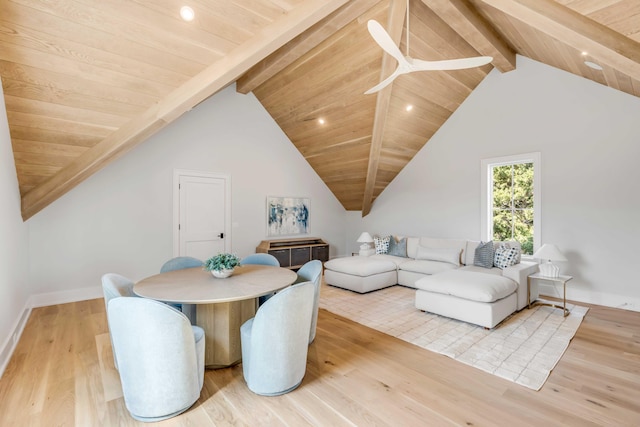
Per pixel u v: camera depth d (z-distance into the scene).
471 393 2.06
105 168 4.35
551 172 4.34
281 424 1.75
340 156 6.02
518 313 3.64
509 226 4.92
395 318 3.52
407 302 4.14
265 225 6.18
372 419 1.79
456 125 5.45
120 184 4.46
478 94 5.12
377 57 3.89
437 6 3.26
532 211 4.63
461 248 4.86
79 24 2.16
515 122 4.70
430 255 4.98
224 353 2.38
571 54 3.53
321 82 4.64
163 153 4.87
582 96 4.06
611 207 3.86
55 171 3.16
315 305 2.79
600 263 3.95
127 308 1.69
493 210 5.12
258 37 2.67
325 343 2.86
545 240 4.40
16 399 1.97
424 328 3.21
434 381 2.21
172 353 1.76
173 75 2.76
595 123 3.96
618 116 3.79
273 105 5.79
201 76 2.85
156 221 4.79
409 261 5.15
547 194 4.38
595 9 1.87
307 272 2.96
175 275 2.75
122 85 2.67
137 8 2.19
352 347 2.77
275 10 2.54
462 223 5.42
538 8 2.18
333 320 3.46
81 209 4.17
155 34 2.40
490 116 4.98
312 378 2.25
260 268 3.08
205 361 2.37
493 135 4.96
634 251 3.71
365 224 7.32
